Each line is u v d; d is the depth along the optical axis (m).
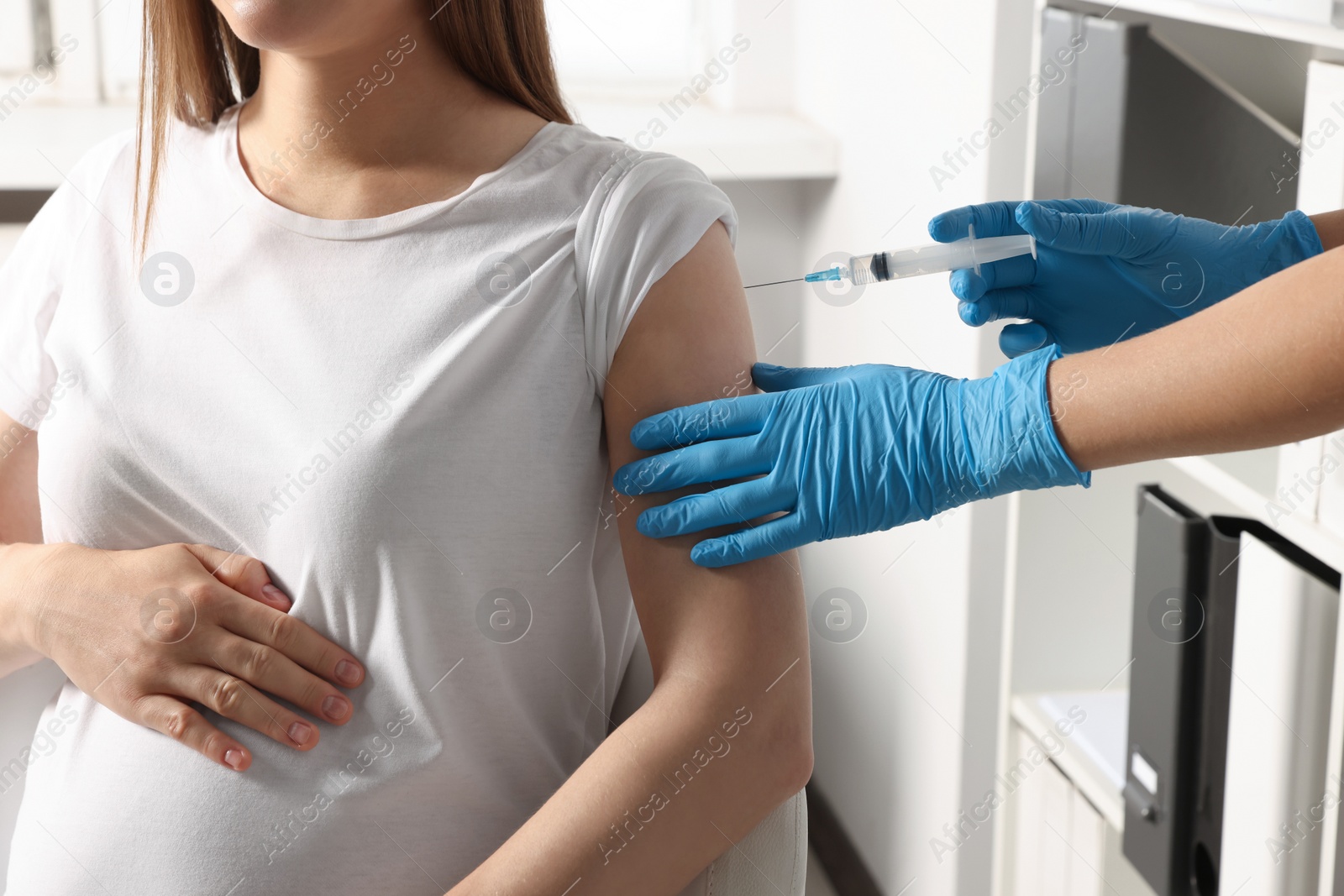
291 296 0.91
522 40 0.98
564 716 0.96
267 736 0.89
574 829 0.81
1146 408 0.77
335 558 0.86
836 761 2.39
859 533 0.87
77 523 0.97
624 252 0.88
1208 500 1.60
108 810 0.91
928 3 1.69
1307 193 1.06
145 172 1.01
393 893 0.89
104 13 2.42
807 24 2.35
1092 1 1.32
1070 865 1.58
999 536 1.69
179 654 0.90
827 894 2.38
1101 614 1.64
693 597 0.85
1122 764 1.52
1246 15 1.06
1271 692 1.16
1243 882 1.22
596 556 0.97
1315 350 0.69
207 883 0.88
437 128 0.93
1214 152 1.29
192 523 0.94
